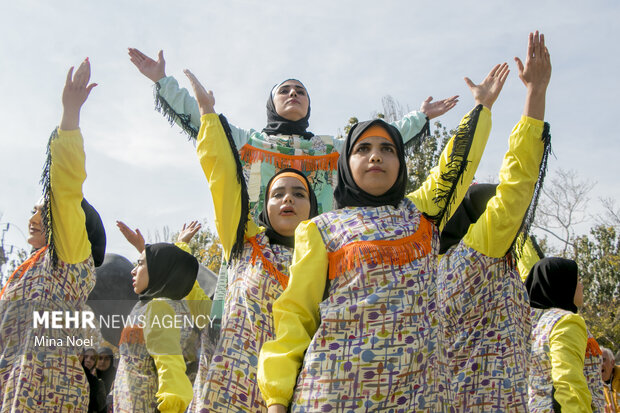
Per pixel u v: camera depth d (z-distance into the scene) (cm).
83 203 562
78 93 476
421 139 626
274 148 573
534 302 584
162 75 567
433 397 290
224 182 444
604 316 2628
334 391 278
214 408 402
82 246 497
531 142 385
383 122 338
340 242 308
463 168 374
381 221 313
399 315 289
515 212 389
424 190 382
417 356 287
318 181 579
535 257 620
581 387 508
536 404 538
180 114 559
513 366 385
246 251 442
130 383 539
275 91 619
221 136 453
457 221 471
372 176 325
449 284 410
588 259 2880
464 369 393
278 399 284
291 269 310
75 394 484
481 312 398
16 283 491
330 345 287
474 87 424
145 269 575
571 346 524
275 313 306
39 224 547
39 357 471
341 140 598
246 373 407
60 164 467
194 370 578
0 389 467
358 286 295
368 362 281
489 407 380
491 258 400
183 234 668
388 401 279
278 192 459
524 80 395
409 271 300
